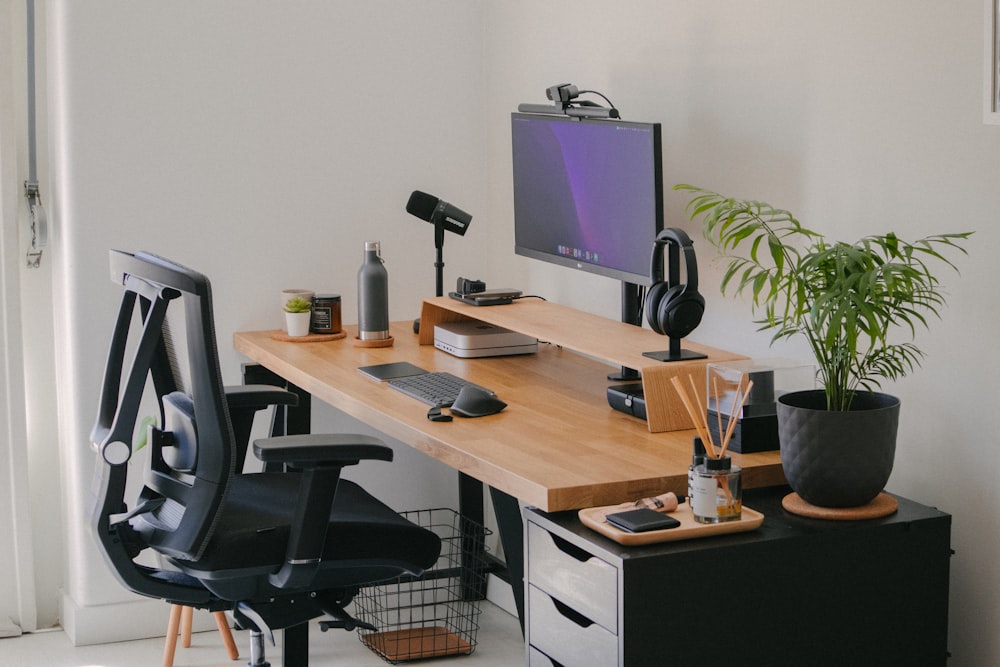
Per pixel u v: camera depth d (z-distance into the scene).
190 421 2.23
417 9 3.75
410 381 2.84
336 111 3.68
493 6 3.80
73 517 3.54
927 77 2.30
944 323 2.29
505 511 3.00
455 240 3.89
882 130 2.41
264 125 3.60
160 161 3.49
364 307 3.34
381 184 3.77
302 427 3.58
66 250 3.42
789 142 2.64
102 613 3.55
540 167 3.17
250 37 3.55
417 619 3.72
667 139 3.04
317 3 3.62
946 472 2.31
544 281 3.63
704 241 2.93
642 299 2.97
